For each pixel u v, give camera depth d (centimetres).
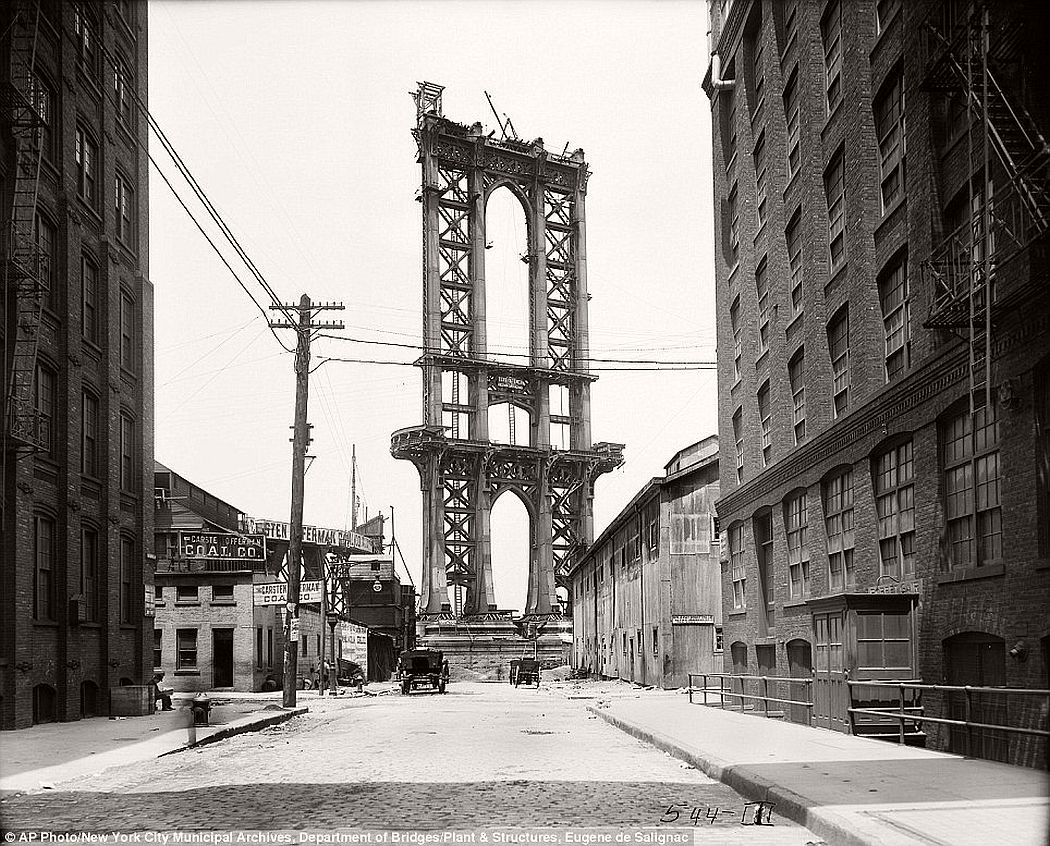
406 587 10625
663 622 4372
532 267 9562
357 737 2248
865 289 2217
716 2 3806
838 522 2462
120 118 3238
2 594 2367
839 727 1947
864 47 2242
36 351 2445
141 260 3425
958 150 1745
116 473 3078
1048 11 1446
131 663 3170
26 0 2466
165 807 1209
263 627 5156
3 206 2395
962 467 1733
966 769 1368
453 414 9075
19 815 1161
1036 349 1436
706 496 4434
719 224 3753
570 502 9488
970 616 1641
